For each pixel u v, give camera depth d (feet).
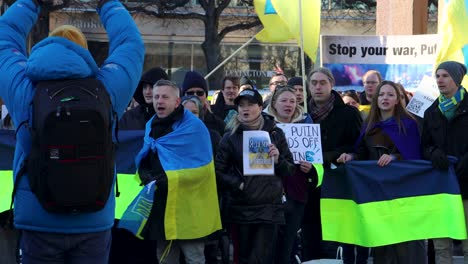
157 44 113.80
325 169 24.12
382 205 23.36
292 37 41.34
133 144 24.18
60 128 13.76
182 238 21.85
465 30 32.42
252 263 21.53
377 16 53.21
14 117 14.65
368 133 23.72
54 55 14.29
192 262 22.40
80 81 14.34
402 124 23.45
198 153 22.00
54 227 14.30
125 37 15.64
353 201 23.75
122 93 15.06
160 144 22.07
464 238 22.98
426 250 25.55
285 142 22.29
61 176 13.78
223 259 27.40
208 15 98.58
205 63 114.32
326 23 116.57
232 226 22.12
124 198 24.08
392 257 24.31
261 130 21.91
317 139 23.53
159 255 22.58
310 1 35.60
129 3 111.14
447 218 23.18
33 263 14.60
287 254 23.44
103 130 14.03
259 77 110.93
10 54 15.05
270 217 21.47
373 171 23.39
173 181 21.67
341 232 24.04
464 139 23.07
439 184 23.27
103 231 14.75
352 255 26.02
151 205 21.66
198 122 22.31
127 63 15.30
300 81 29.94
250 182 21.39
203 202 22.11
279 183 21.76
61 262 14.66
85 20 110.63
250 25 99.30
